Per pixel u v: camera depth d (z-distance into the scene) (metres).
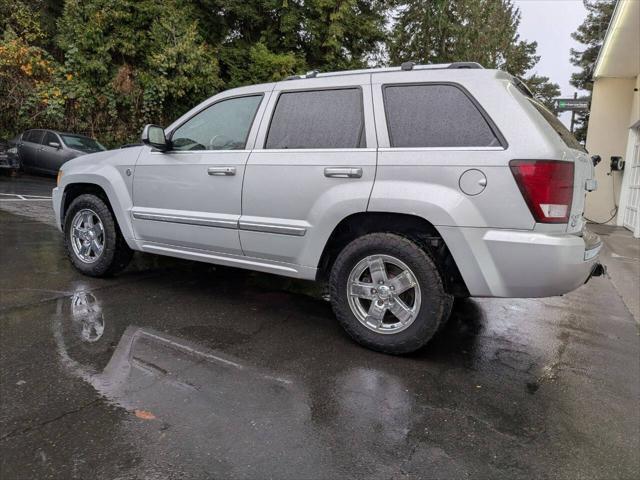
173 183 4.12
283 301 4.41
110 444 2.19
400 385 2.92
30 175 14.21
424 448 2.30
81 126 15.10
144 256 5.80
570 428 2.55
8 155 13.00
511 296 2.96
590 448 2.38
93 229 4.76
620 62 10.85
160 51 15.09
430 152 3.06
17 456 2.08
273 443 2.27
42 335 3.34
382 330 3.31
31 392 2.59
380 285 3.28
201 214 3.97
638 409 2.79
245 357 3.19
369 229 3.45
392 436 2.38
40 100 14.30
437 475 2.11
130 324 3.64
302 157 3.48
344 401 2.69
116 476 1.99
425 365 3.22
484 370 3.21
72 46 14.56
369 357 3.29
